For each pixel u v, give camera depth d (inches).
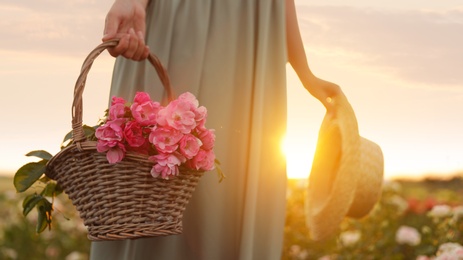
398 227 269.9
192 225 137.2
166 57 138.0
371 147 166.1
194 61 137.3
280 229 142.5
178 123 116.1
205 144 119.2
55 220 271.9
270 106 143.2
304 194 263.7
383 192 272.7
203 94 137.9
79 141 116.3
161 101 137.3
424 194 306.0
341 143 158.6
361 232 263.6
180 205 120.3
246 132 139.6
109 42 122.9
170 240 136.8
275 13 144.6
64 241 269.6
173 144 115.9
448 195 297.0
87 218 118.1
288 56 157.0
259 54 141.1
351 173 155.7
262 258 140.9
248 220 137.6
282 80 144.0
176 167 116.2
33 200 130.3
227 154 138.5
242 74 140.2
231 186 138.6
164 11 139.3
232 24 139.7
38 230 132.1
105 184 116.1
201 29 137.9
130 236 116.2
